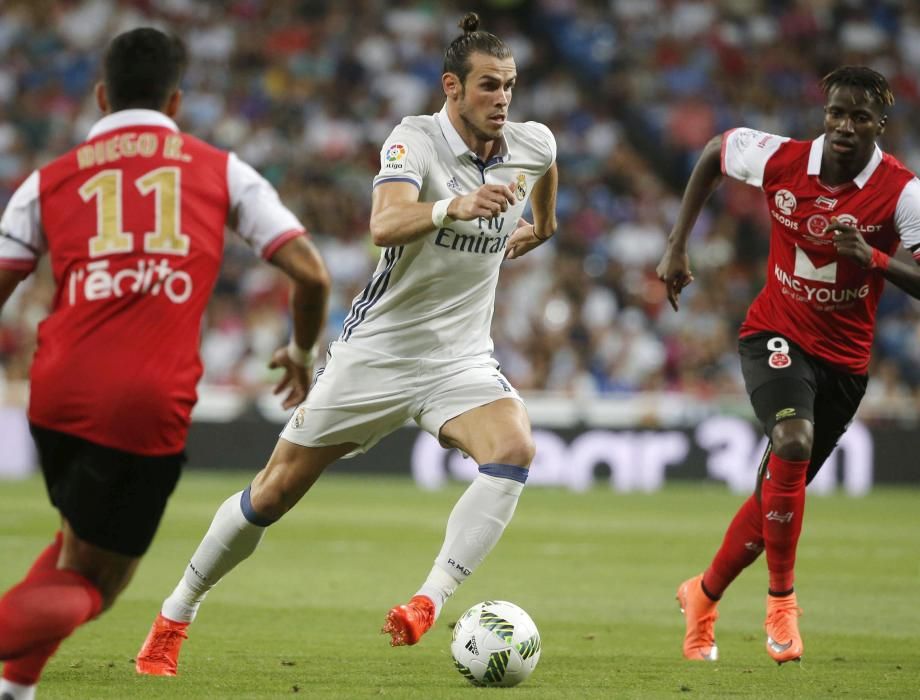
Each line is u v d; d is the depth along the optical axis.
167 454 13.43
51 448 13.35
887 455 65.31
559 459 65.12
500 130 18.77
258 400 65.31
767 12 98.56
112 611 25.33
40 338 13.48
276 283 73.94
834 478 65.12
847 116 20.02
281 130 86.44
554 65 97.12
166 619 18.34
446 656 20.70
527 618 17.75
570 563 35.75
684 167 91.88
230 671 18.66
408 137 18.62
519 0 98.44
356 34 92.81
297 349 14.81
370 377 19.05
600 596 29.47
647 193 86.38
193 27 91.06
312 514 48.09
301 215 80.75
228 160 13.87
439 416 19.03
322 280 13.88
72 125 84.44
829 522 48.88
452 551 17.94
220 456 64.44
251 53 90.38
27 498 51.06
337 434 19.09
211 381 70.00
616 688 17.69
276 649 21.11
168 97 14.00
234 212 13.84
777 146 20.97
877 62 96.94
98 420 13.08
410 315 19.05
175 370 13.34
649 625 25.31
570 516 49.53
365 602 27.61
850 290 20.56
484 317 19.70
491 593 29.69
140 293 13.25
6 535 38.88
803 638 23.66
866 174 20.38
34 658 12.93
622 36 98.06
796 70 96.25
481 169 19.11
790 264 20.83
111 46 13.91
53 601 12.79
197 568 18.36
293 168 83.94
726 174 21.67
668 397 69.19
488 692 17.03
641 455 64.94
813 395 20.59
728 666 20.23
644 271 79.75
